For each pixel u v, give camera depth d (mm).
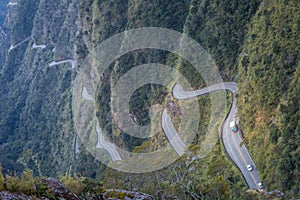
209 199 13875
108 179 27781
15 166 84812
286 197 21938
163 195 13352
